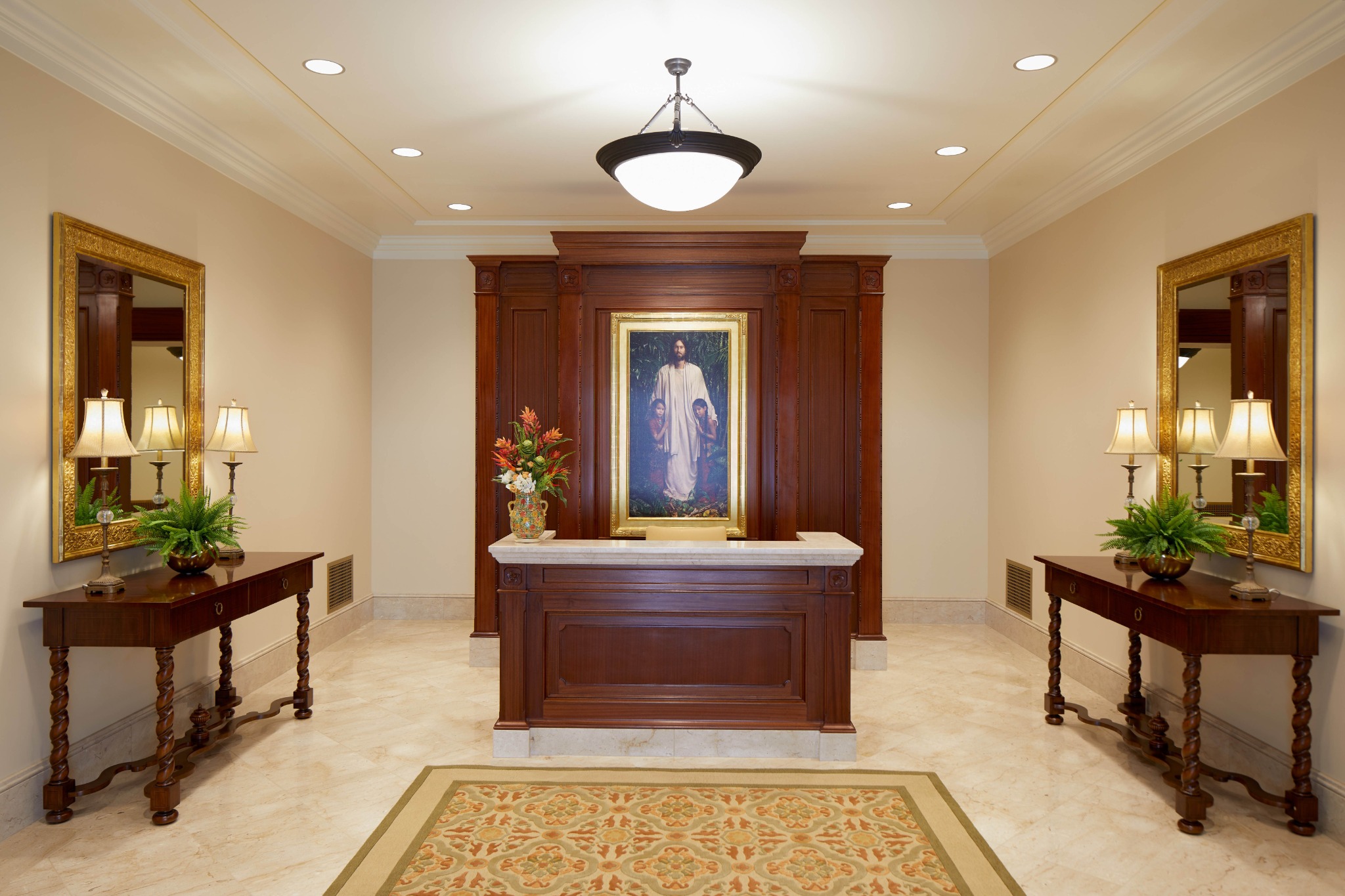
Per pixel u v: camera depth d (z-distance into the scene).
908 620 6.82
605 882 2.79
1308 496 3.28
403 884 2.77
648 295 5.73
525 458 4.26
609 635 3.95
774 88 3.88
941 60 3.58
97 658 3.60
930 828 3.18
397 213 6.11
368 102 4.04
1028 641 5.94
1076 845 3.08
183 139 4.15
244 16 3.20
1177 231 4.16
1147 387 4.41
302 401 5.56
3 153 3.08
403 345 6.91
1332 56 3.16
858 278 5.74
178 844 3.05
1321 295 3.23
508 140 4.59
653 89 3.90
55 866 2.89
